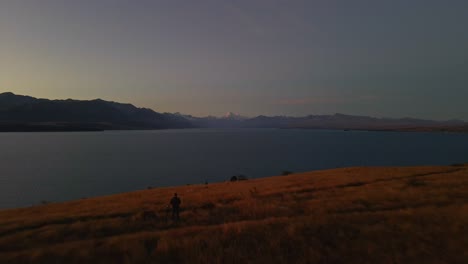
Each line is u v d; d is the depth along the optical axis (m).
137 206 21.58
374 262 9.35
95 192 62.34
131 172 89.75
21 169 94.19
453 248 10.01
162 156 135.00
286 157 130.75
